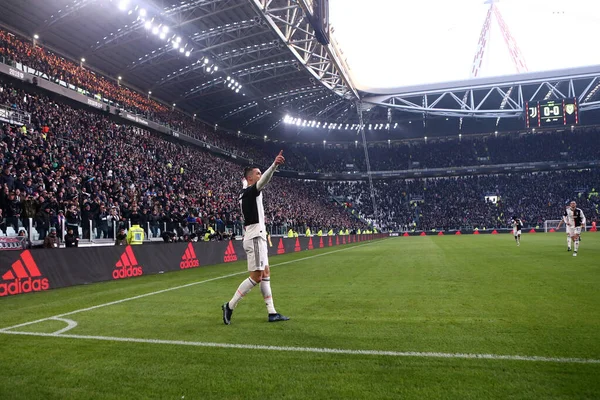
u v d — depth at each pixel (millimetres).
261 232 5609
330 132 71125
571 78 51219
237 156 54375
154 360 4000
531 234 48281
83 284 10875
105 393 3238
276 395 3117
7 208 15094
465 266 12258
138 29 31719
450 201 66688
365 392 3129
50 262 10117
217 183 39750
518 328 4859
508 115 55219
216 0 28312
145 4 27594
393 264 13781
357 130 70500
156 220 21094
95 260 11391
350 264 14422
